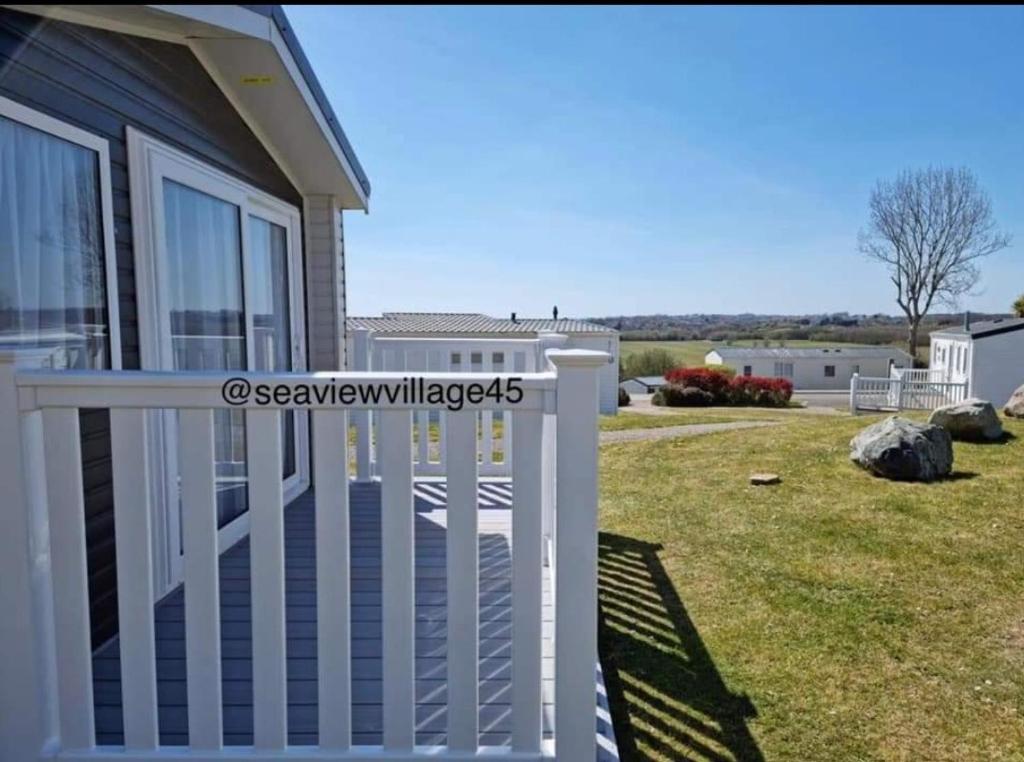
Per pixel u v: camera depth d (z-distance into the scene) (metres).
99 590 2.48
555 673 1.70
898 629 3.51
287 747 1.71
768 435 9.03
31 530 1.60
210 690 1.67
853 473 6.78
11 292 2.09
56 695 1.68
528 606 1.70
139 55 2.71
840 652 3.26
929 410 14.03
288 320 4.69
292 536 3.71
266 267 4.32
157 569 2.84
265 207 4.22
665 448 8.70
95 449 2.46
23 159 2.14
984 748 2.51
